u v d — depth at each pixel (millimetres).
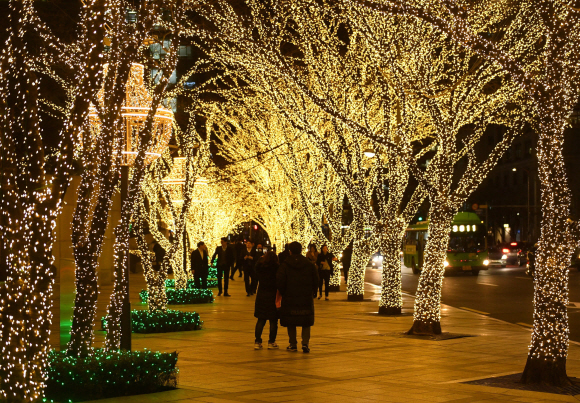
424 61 13539
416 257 42031
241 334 13703
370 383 8484
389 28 13977
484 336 13242
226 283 24422
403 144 13727
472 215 39781
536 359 8438
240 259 32781
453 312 18719
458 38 8297
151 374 7914
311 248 23125
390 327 14633
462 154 13992
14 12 6102
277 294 11289
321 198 24250
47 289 6016
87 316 8508
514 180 80062
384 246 17328
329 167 23406
